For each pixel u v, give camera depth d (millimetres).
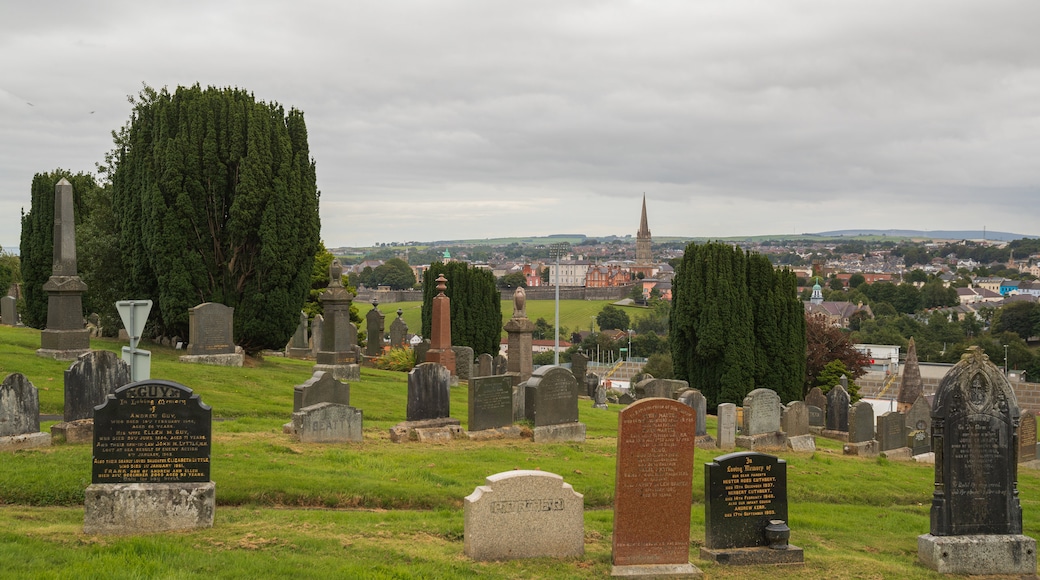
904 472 27938
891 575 15328
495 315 56938
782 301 48188
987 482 16125
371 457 21453
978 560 15859
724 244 48469
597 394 42031
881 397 83250
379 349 51594
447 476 20203
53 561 12586
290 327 39812
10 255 78750
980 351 16266
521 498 14453
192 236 37750
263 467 19250
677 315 49125
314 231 40469
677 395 29969
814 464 26938
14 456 18578
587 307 192500
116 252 41562
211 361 36188
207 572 12539
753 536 15711
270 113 39031
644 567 14336
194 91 38781
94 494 14227
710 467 15484
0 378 27219
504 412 26328
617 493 14352
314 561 13375
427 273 56938
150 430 14578
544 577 13680
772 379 48062
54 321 31953
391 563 13695
